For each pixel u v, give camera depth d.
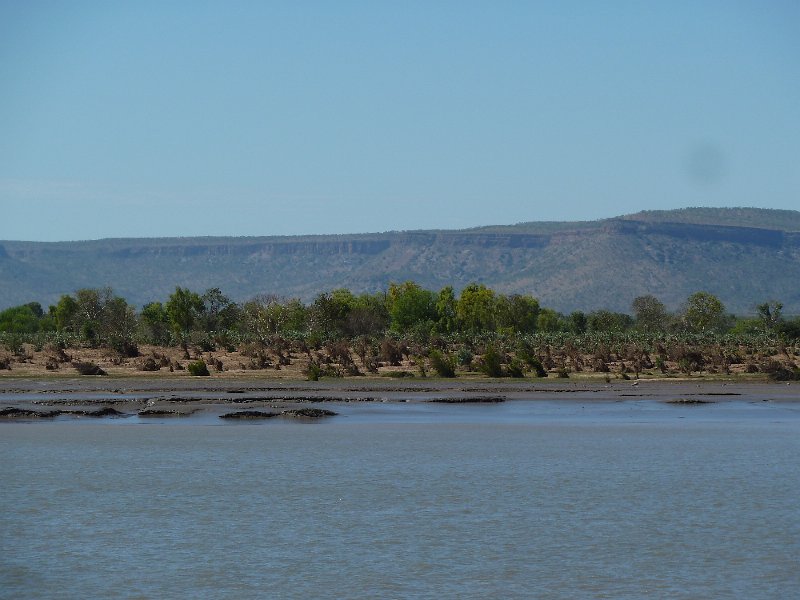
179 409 65.62
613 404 70.00
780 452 50.66
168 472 45.59
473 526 36.03
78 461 48.03
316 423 60.69
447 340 128.12
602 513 37.81
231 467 46.75
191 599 28.33
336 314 155.88
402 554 32.62
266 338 123.12
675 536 34.50
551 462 48.09
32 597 28.58
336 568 31.11
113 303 174.88
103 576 30.38
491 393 75.38
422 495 41.03
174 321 168.88
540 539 34.28
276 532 35.25
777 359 101.75
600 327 193.50
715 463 47.69
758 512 37.81
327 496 40.84
